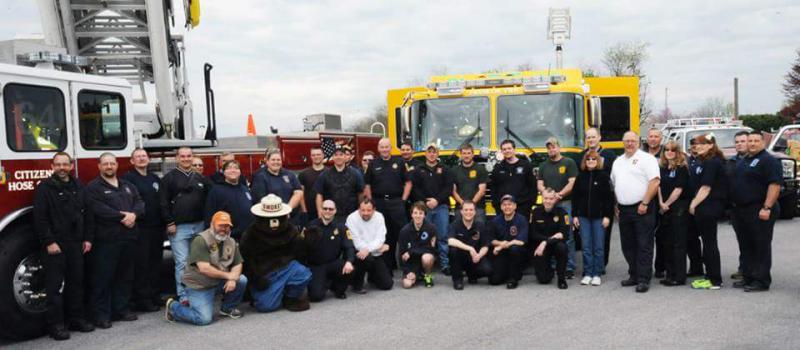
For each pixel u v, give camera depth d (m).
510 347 5.61
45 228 6.23
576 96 9.90
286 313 7.21
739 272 8.05
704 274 8.43
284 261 7.22
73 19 8.77
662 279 8.43
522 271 8.44
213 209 7.39
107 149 7.21
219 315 7.21
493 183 9.09
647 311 6.70
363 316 6.91
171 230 7.42
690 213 7.85
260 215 6.95
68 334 6.38
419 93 10.45
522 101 10.01
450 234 8.23
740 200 7.41
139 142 7.86
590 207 8.13
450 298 7.65
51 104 6.64
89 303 6.90
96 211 6.68
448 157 10.04
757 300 7.02
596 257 8.19
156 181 7.52
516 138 9.91
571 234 8.69
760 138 7.32
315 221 7.77
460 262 8.17
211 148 9.93
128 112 7.46
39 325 6.46
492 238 8.23
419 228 8.29
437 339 5.93
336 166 8.84
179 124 9.95
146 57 9.29
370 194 9.24
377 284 8.23
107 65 9.35
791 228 12.17
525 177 8.94
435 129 10.27
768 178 7.21
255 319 6.97
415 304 7.39
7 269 6.22
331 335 6.20
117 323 6.96
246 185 7.79
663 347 5.46
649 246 7.71
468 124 10.14
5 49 7.31
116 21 8.98
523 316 6.66
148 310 7.50
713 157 7.64
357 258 7.99
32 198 6.42
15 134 6.29
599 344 5.60
